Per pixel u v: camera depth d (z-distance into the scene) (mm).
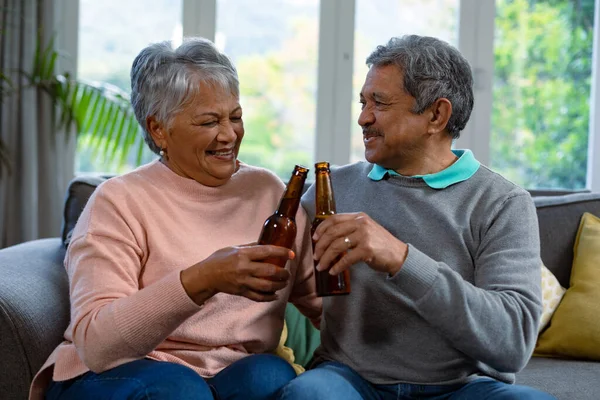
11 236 3344
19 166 3342
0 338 1608
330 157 3619
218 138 1581
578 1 3623
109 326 1388
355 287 1614
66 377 1502
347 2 3557
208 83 1562
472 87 1661
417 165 1660
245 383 1446
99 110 3518
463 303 1403
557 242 2324
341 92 3590
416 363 1566
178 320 1398
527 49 3631
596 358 2109
